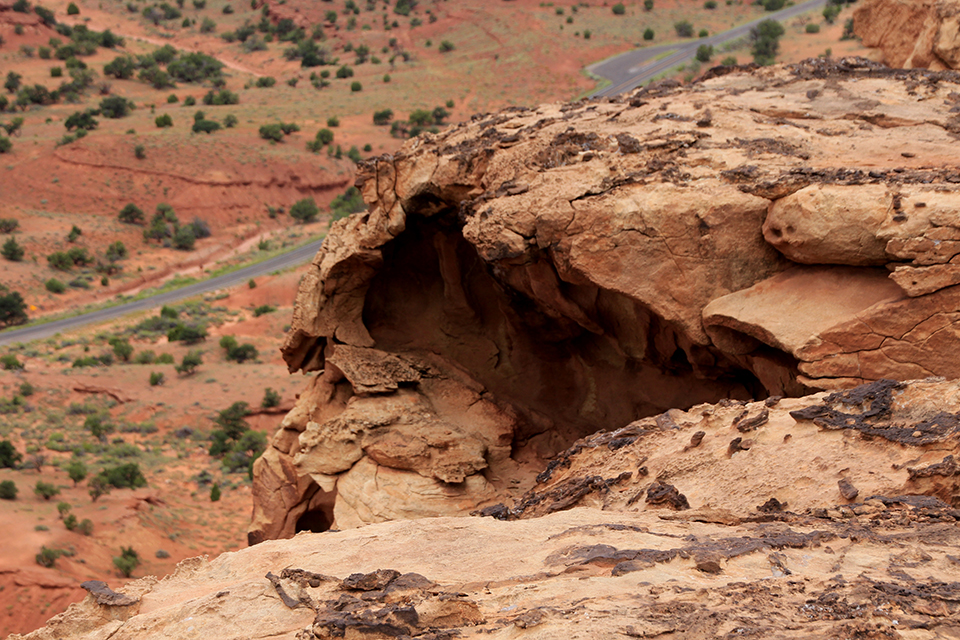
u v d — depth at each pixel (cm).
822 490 916
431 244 2211
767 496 948
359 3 18962
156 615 703
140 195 11112
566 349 2108
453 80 14288
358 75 15250
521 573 711
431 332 2256
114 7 19638
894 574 629
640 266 1516
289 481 2198
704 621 567
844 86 1998
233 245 10612
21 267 9556
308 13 18488
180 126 12662
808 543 711
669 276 1504
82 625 751
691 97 1980
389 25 17438
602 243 1530
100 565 4331
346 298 2177
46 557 4200
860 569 653
